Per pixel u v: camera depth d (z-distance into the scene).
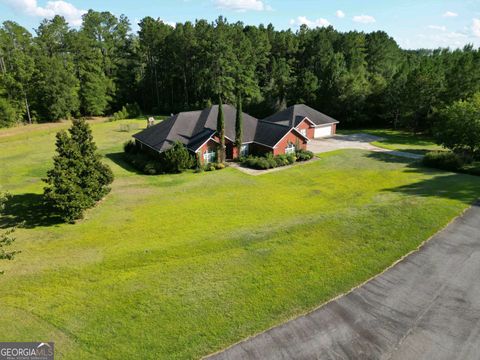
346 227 18.97
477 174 31.56
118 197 28.44
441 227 18.52
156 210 25.36
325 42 80.50
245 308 12.52
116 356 10.47
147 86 85.62
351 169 35.91
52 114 73.06
